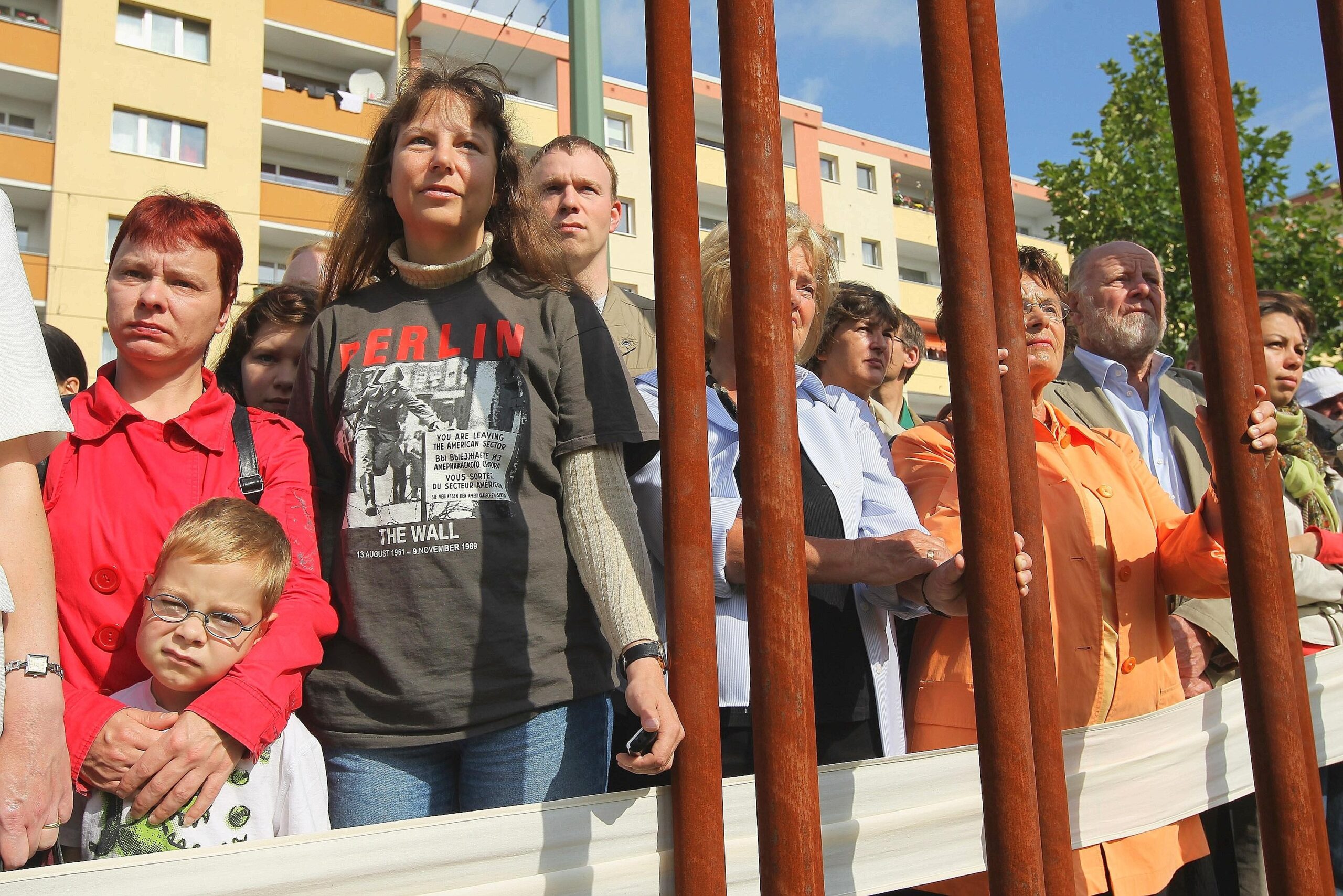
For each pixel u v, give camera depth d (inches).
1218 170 64.2
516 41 1075.9
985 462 53.8
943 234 55.6
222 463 70.4
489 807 64.7
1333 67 69.1
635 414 68.1
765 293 48.9
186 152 888.9
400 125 75.9
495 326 70.4
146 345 69.9
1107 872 80.2
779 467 48.2
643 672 57.7
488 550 65.8
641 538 66.4
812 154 1232.2
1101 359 126.7
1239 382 63.2
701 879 49.1
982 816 69.6
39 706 52.5
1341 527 124.8
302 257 133.5
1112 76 474.3
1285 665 61.9
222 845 49.8
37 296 807.7
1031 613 63.1
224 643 63.6
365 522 67.6
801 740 47.2
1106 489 92.6
